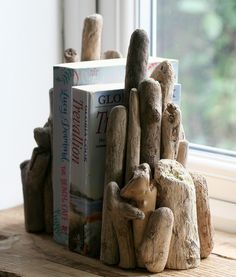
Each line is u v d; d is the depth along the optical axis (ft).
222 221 3.71
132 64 3.15
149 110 3.09
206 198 3.28
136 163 3.14
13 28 3.88
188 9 4.15
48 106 4.14
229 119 4.06
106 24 4.09
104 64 3.36
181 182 3.09
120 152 3.15
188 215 3.13
